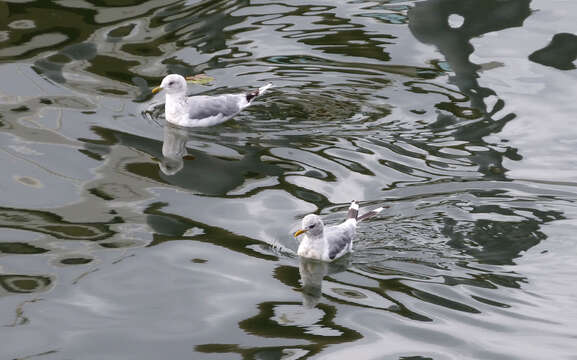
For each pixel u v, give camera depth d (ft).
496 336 37.83
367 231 45.80
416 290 41.14
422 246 44.47
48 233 45.34
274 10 75.36
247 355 36.73
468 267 42.80
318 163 53.06
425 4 76.74
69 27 69.87
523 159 53.67
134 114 58.85
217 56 66.80
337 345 37.40
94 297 40.65
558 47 68.64
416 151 54.54
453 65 66.28
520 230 45.65
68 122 57.06
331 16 74.28
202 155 53.98
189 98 58.34
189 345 37.29
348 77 64.34
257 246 44.83
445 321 39.06
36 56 65.26
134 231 45.80
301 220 46.93
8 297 40.42
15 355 36.52
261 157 53.78
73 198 48.65
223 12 74.74
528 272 42.24
